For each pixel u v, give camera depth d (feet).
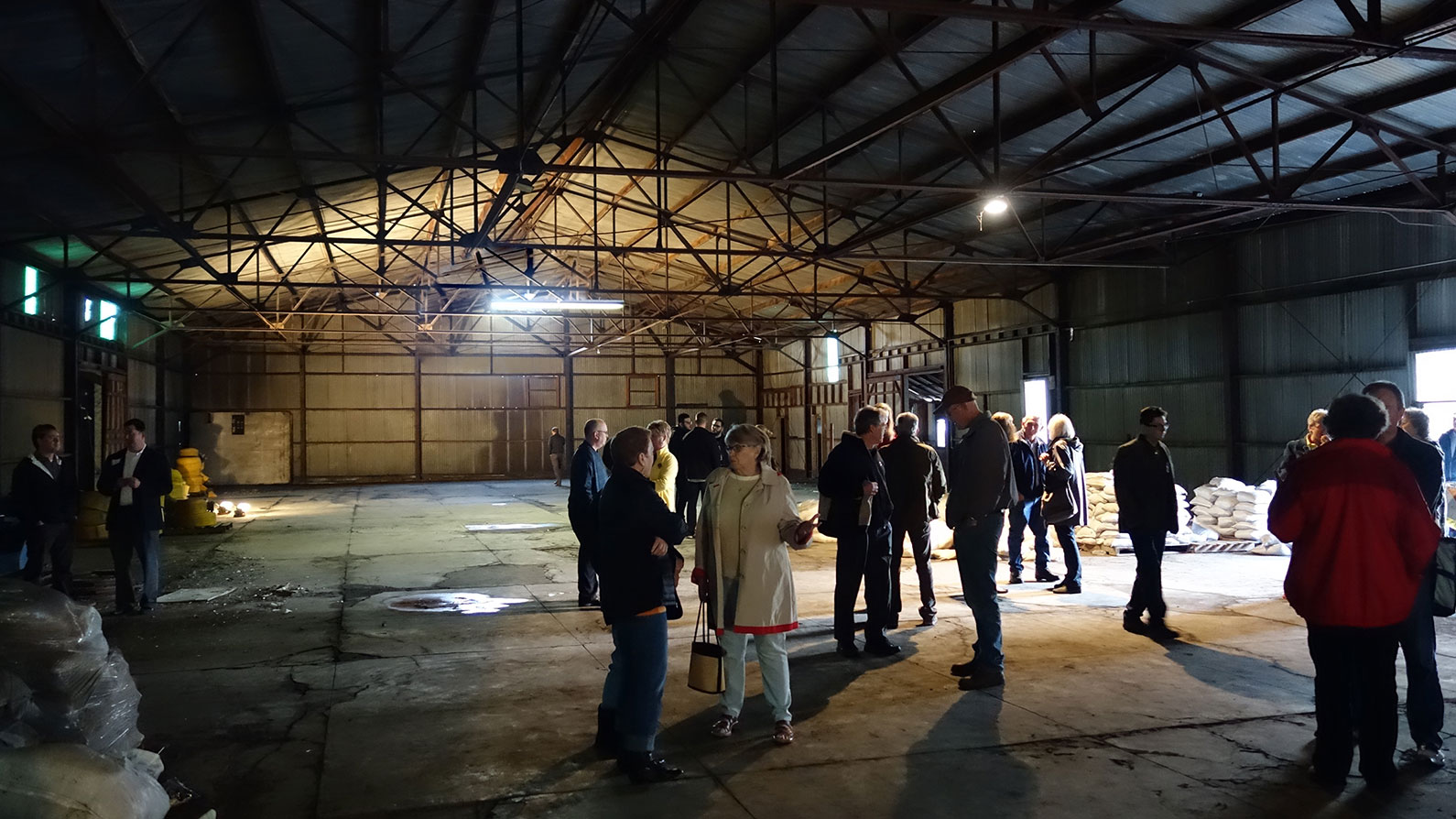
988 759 13.99
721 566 14.96
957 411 18.62
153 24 23.66
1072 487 27.91
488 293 90.17
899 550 23.50
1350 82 30.45
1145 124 35.96
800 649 21.26
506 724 16.01
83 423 55.88
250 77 28.55
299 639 22.72
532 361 99.09
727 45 35.91
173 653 21.27
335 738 15.24
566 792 12.87
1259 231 44.80
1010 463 18.40
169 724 16.07
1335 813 11.98
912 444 23.73
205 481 62.64
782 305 83.25
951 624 23.82
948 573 32.24
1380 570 12.44
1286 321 43.55
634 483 13.61
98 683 11.87
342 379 93.20
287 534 46.39
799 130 43.04
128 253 48.60
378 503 66.74
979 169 33.45
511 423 98.48
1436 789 12.76
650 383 102.37
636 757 13.19
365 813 12.21
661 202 51.47
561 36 33.60
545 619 24.94
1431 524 12.42
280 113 31.81
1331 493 12.76
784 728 14.80
